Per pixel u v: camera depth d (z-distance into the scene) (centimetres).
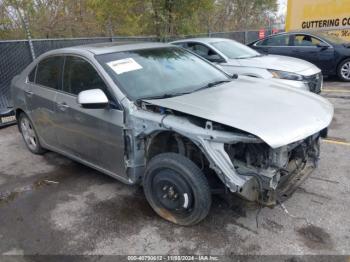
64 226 340
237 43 856
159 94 354
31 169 480
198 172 298
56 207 376
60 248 308
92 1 1203
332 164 437
